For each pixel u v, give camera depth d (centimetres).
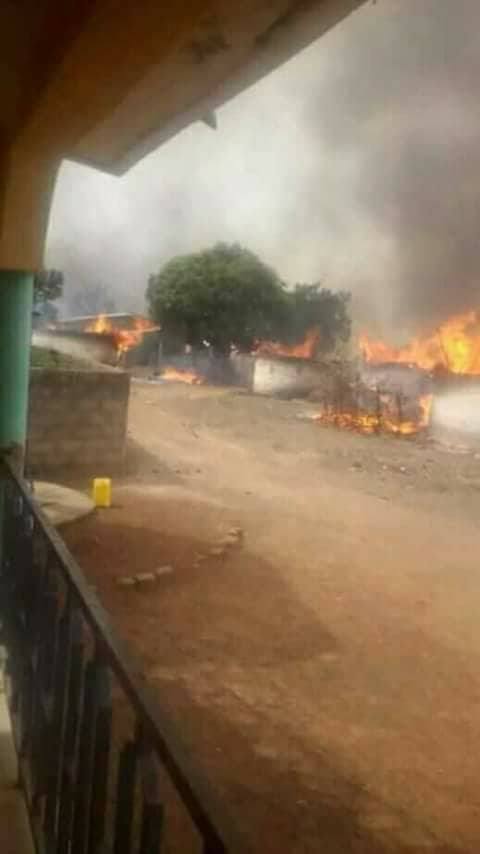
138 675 187
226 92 394
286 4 300
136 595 981
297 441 2452
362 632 957
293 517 1516
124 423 1762
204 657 832
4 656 457
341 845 535
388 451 2388
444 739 711
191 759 153
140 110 420
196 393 3438
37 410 1645
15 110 448
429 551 1380
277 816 559
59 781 275
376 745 687
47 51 380
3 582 459
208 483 1761
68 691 259
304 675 819
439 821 580
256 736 677
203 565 1129
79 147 493
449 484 1989
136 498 1512
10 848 303
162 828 170
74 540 1108
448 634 979
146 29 317
